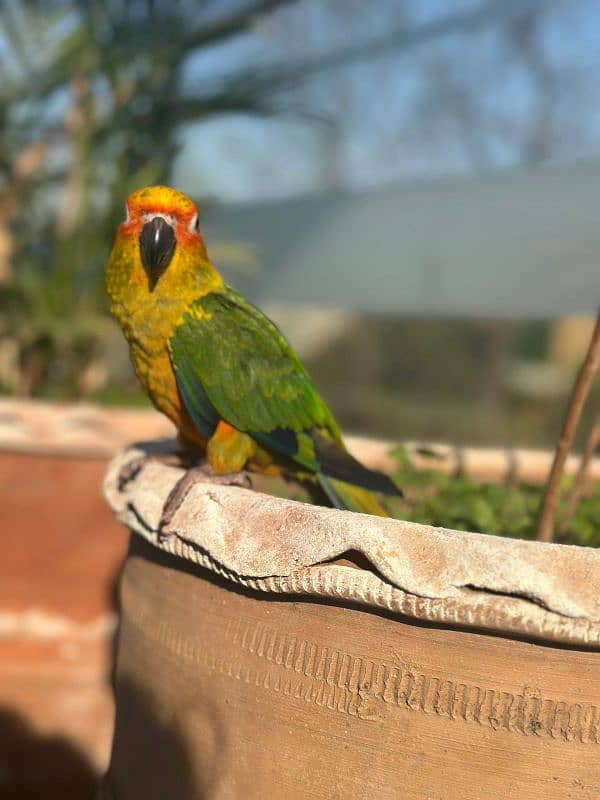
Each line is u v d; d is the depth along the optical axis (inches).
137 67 223.3
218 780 71.2
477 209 295.3
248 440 105.8
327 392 727.7
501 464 130.8
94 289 219.6
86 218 220.4
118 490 92.8
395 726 62.4
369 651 63.0
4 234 220.8
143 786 79.7
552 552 57.5
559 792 59.4
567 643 57.2
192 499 75.6
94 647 160.6
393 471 130.2
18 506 155.6
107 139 222.8
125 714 84.1
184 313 104.0
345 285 365.1
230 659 70.6
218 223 399.2
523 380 820.0
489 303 314.7
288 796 66.7
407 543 60.2
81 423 166.7
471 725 60.3
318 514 65.5
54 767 150.8
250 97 232.2
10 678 151.6
